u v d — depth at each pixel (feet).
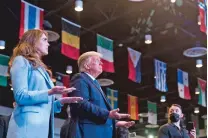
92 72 8.90
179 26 29.40
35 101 5.81
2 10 26.73
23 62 6.11
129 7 26.99
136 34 31.04
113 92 39.47
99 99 8.16
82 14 28.12
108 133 7.93
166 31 30.35
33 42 6.56
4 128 10.19
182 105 53.01
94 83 8.44
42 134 5.82
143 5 26.50
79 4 22.66
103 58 26.81
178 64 37.70
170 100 51.13
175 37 31.50
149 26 29.50
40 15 21.91
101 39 27.27
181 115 12.84
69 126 7.91
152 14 27.50
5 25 27.89
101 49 26.94
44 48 6.70
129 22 29.12
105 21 28.22
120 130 9.57
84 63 8.93
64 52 23.31
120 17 27.63
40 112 5.88
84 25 29.76
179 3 26.03
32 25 21.25
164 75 32.89
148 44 32.96
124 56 35.06
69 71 33.30
